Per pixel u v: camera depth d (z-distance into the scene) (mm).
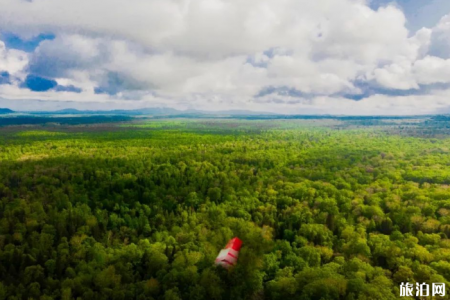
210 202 87938
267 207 83812
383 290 48781
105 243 66812
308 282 51438
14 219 74375
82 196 90812
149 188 99625
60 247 63906
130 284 53125
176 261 57469
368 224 73000
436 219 75125
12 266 56625
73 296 51531
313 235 67875
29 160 138875
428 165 134625
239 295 52000
